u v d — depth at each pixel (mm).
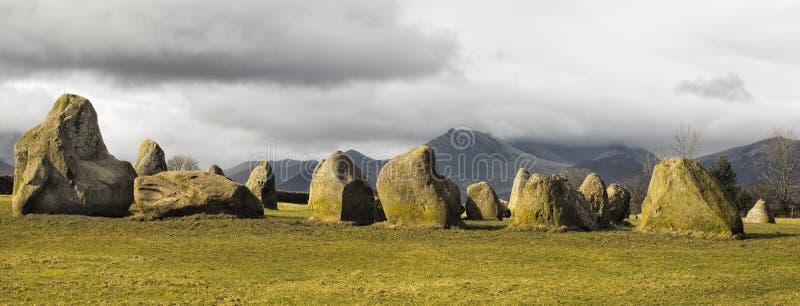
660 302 20938
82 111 37969
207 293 21422
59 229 32094
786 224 47156
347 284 23000
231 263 26047
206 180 36438
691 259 27281
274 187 51562
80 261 25562
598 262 26797
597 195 40969
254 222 34531
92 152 38125
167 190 35719
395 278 24078
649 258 27438
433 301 20922
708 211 32469
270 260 26672
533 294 21750
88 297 20594
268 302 20594
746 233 34438
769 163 93938
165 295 21031
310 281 23406
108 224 33500
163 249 28219
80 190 36219
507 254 28016
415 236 31734
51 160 36156
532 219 34281
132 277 23109
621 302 20922
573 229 34031
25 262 25062
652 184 34906
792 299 21297
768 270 25422
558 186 34625
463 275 24672
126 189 38156
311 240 30672
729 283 23281
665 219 33531
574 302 20891
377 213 40094
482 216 46719
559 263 26625
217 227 33312
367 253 28062
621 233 33188
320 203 36125
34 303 19828
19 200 35250
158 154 49344
